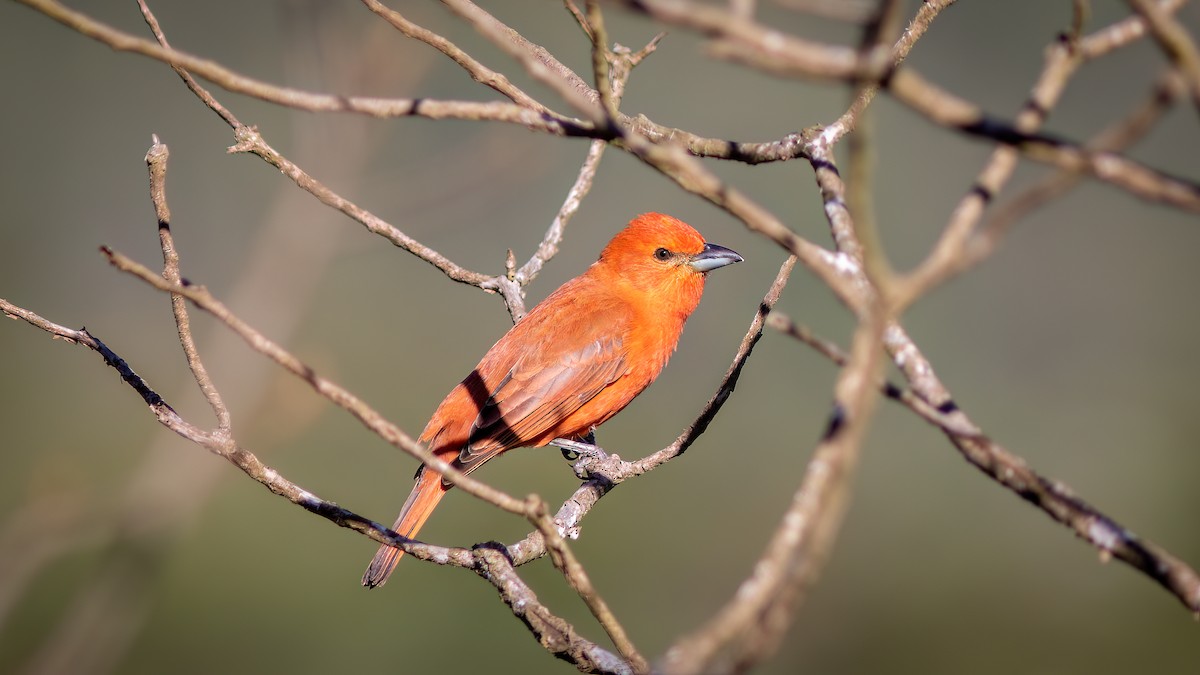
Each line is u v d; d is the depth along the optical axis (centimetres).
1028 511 1466
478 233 1794
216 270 1814
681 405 1638
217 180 1847
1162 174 321
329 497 1482
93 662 1214
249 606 1384
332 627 1380
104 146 1855
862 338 341
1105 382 1645
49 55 1856
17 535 1222
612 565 1472
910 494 1499
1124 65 1717
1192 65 313
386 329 1748
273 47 1877
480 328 1770
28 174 1822
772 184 1712
